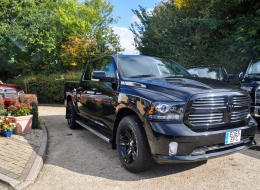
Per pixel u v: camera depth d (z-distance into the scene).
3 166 3.47
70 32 16.97
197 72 7.61
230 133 3.00
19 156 3.92
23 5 14.74
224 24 10.36
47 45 15.01
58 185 3.05
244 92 3.31
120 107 3.54
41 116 9.00
